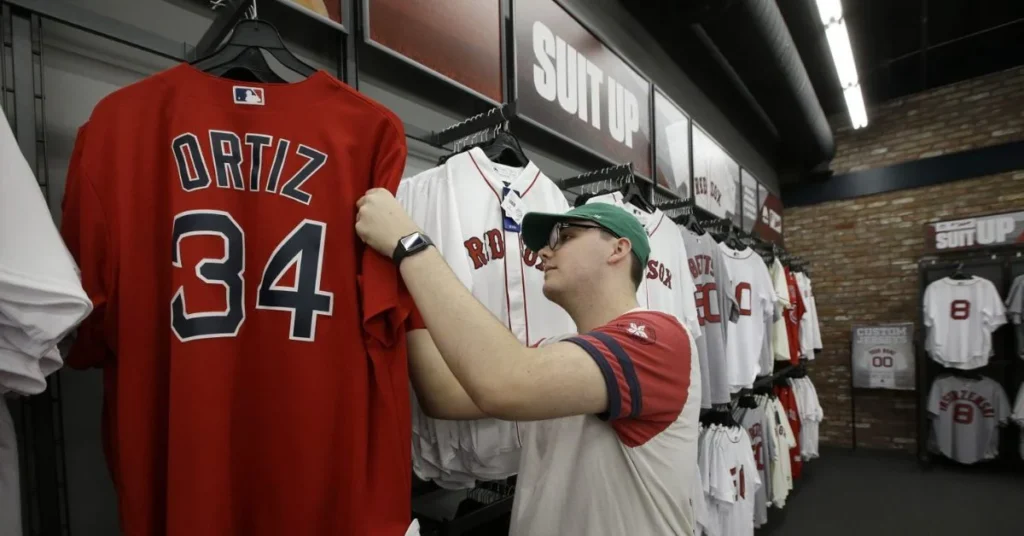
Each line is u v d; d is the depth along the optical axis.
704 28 3.47
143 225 0.73
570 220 1.02
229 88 0.82
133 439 0.69
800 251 6.30
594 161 2.63
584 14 2.66
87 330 0.70
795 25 4.41
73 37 0.99
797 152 5.56
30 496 0.85
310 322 0.80
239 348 0.78
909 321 5.52
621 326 0.87
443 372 0.99
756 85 4.30
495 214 1.27
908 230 5.59
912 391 5.44
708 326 2.51
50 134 0.95
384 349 0.82
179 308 0.72
